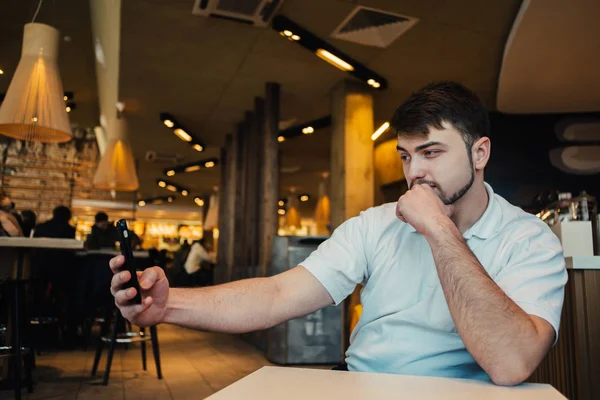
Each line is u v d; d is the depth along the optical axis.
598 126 7.77
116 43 5.89
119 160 7.23
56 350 5.24
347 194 6.45
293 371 0.78
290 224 15.70
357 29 5.32
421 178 1.10
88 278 5.29
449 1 4.71
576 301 2.07
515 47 5.27
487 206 1.16
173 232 20.75
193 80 6.84
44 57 4.17
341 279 1.25
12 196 8.43
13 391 3.38
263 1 4.72
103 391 3.42
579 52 5.32
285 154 10.73
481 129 1.11
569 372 2.15
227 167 9.59
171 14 5.08
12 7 5.72
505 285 1.03
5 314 3.40
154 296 1.01
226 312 1.10
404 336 1.14
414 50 5.72
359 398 0.62
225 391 0.64
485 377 1.10
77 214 13.21
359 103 6.68
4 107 4.03
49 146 9.59
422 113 1.07
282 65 6.29
